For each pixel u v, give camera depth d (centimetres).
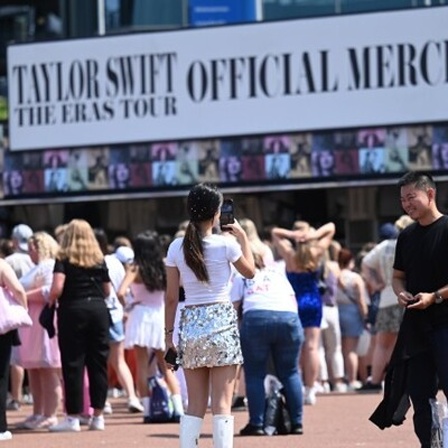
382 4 4397
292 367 2266
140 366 2709
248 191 4234
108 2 4669
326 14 4166
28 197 4450
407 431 2314
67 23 4738
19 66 4456
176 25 4588
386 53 4119
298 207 4506
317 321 2811
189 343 1633
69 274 2391
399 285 1705
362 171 4131
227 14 4538
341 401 2945
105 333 2427
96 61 4378
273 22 4206
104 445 2164
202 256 1633
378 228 4456
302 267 2773
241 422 2498
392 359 1684
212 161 4262
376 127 4122
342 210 4481
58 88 4416
